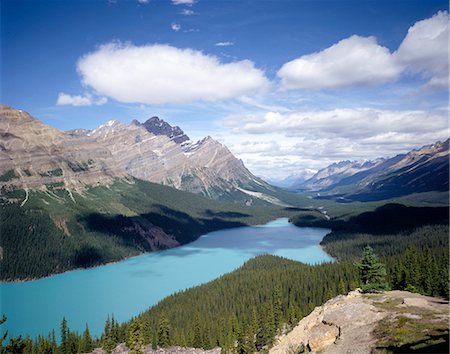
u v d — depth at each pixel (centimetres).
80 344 12031
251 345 10738
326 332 6988
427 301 7531
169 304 15950
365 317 6881
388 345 5397
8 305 18675
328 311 7844
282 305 14000
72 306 18500
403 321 6178
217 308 14538
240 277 18500
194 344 11912
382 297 8231
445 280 11006
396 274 12756
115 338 12531
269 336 11025
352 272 15625
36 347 12031
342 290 13212
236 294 15888
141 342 10550
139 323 10875
